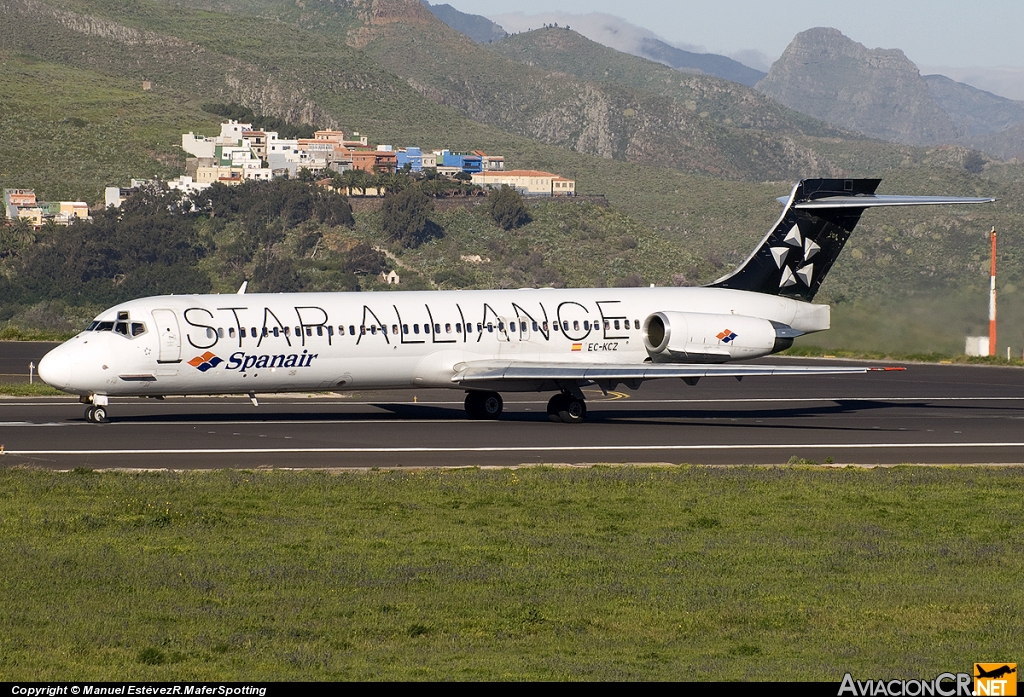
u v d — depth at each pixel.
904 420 163.62
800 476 112.38
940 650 61.25
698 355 163.88
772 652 60.91
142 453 123.75
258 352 145.62
